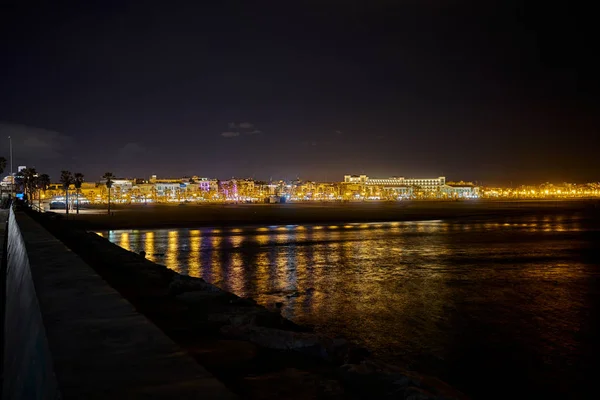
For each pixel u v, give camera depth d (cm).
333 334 1644
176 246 4972
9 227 2105
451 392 592
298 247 4841
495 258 3891
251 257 4006
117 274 1492
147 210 15100
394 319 1862
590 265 3453
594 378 1244
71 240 2594
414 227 8175
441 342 1552
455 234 6600
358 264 3547
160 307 991
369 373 598
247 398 481
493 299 2258
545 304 2144
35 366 305
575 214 13200
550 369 1306
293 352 681
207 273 3112
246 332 731
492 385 1187
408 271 3189
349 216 11894
